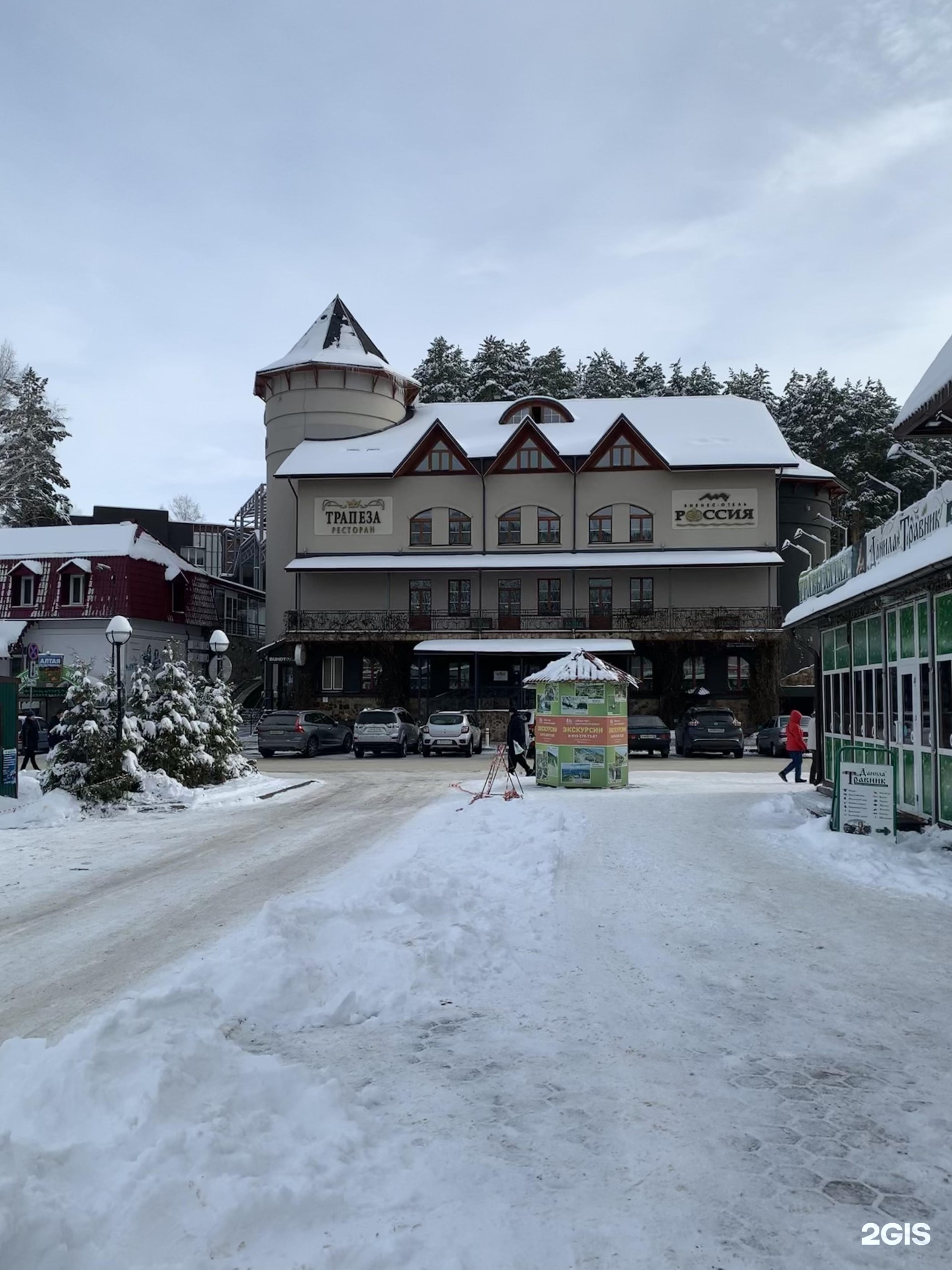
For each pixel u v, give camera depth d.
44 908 9.32
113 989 6.45
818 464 70.94
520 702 45.22
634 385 89.50
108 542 52.12
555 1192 3.70
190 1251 3.16
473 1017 5.82
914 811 13.13
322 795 20.94
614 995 6.21
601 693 20.69
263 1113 4.12
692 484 48.56
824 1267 3.22
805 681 46.16
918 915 8.42
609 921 8.16
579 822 14.37
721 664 47.59
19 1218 3.00
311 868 11.30
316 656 48.59
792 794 18.17
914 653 13.07
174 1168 3.54
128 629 18.56
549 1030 5.58
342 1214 3.48
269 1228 3.33
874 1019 5.77
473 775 26.41
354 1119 4.21
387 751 36.47
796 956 7.12
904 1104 4.56
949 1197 3.71
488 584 49.34
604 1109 4.49
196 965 6.41
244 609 62.25
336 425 54.75
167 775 20.03
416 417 58.00
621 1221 3.49
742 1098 4.62
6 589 51.62
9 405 57.31
